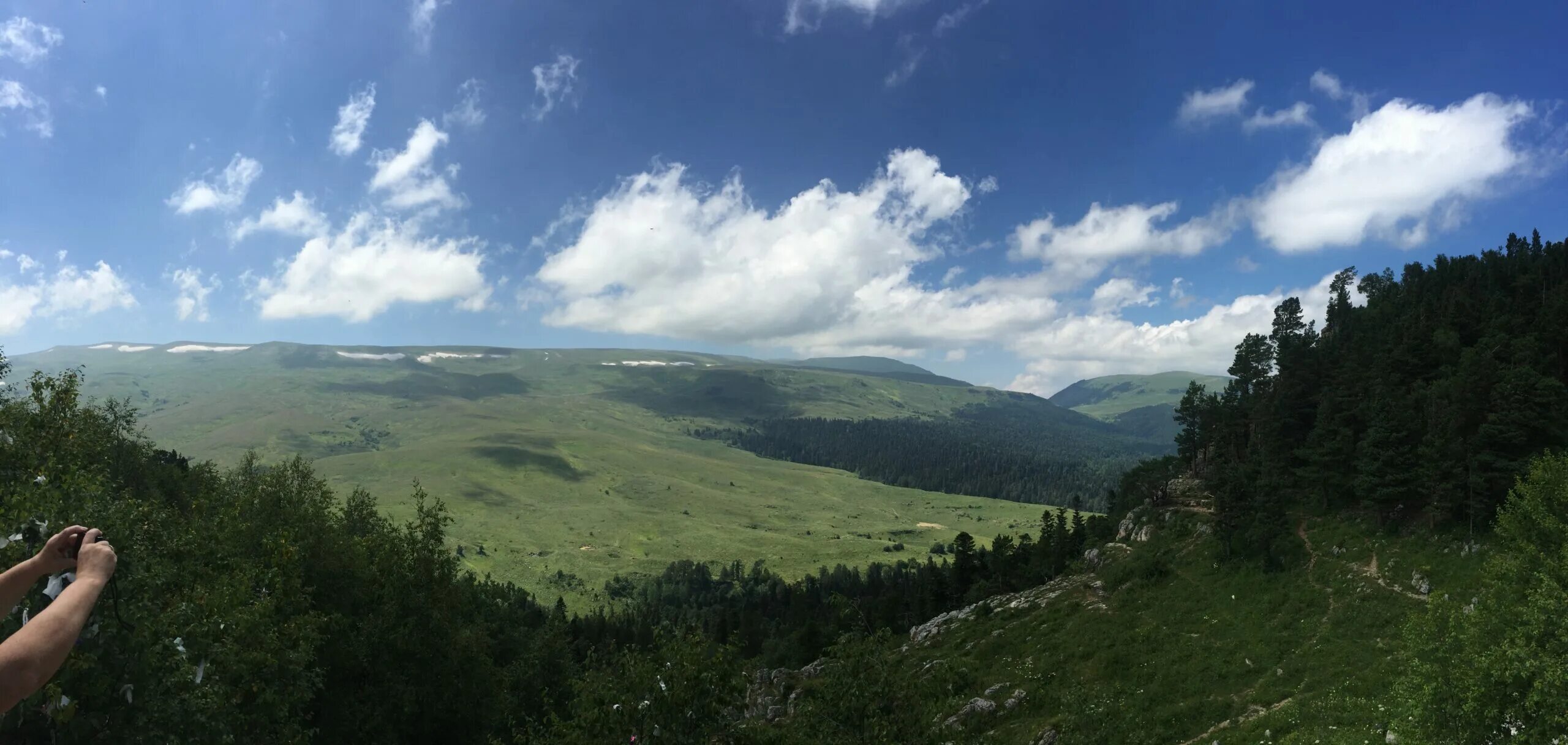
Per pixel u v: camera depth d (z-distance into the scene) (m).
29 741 15.11
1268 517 80.38
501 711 52.66
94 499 22.64
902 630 151.75
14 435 23.20
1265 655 61.09
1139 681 63.47
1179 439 129.00
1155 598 82.81
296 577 40.31
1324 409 94.12
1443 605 36.06
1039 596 99.88
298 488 57.22
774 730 27.12
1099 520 138.38
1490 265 133.75
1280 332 129.62
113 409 75.25
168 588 28.84
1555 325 89.06
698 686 23.28
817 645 122.25
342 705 43.03
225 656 26.78
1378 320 126.31
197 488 76.62
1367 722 42.09
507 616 97.00
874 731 25.39
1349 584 68.50
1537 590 33.94
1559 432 68.81
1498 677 30.84
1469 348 90.81
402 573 47.88
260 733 31.09
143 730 19.05
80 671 17.48
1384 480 76.88
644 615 186.62
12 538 16.12
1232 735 48.91
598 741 23.59
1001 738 59.56
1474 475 67.88
